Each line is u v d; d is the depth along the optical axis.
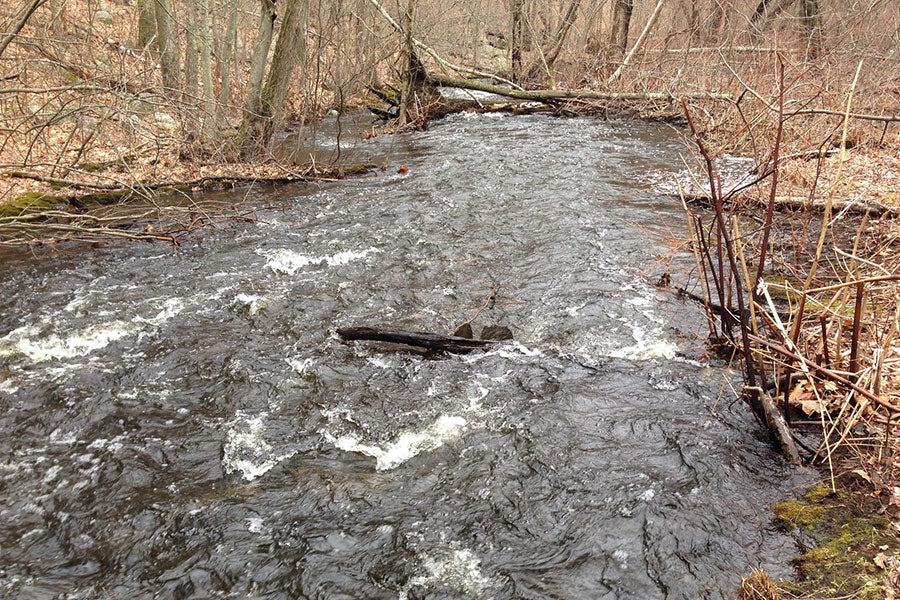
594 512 4.27
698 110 16.92
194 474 4.72
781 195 10.01
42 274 8.25
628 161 14.31
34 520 4.28
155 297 7.60
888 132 13.73
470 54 31.53
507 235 9.62
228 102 16.64
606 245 9.15
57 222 9.95
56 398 5.59
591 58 24.39
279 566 3.89
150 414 5.41
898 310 4.32
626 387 5.71
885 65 14.84
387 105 22.92
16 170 10.53
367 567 3.89
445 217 10.52
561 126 19.52
